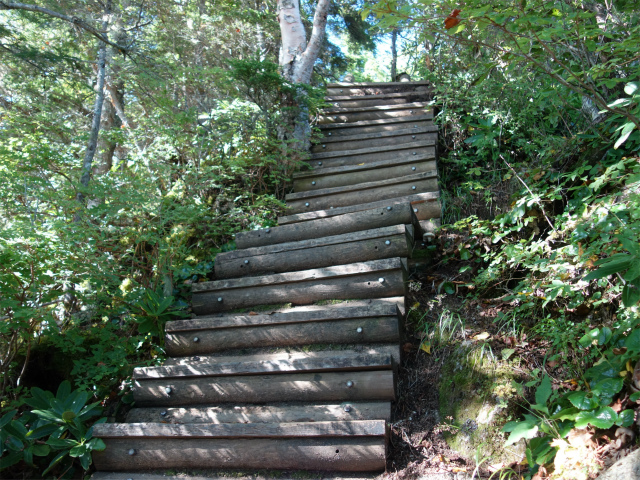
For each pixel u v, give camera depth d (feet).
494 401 7.93
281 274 11.25
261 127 16.47
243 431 7.85
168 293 11.62
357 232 11.43
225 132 16.21
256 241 13.17
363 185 14.62
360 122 19.07
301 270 11.78
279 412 8.55
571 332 8.19
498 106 15.55
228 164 15.20
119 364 9.84
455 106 17.42
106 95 23.43
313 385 8.67
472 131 15.69
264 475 7.71
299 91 16.85
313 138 18.43
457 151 16.33
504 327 9.40
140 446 8.20
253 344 10.10
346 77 25.63
